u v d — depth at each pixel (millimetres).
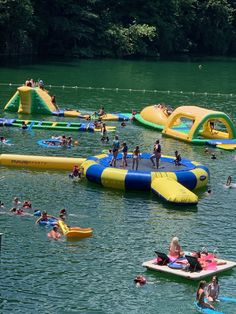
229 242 53188
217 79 153250
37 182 64688
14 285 45000
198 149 81188
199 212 59094
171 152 79250
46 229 53562
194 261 46875
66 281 45781
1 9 160625
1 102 107438
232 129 86000
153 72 160625
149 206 59844
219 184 67250
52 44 186000
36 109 98812
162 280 46312
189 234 54250
